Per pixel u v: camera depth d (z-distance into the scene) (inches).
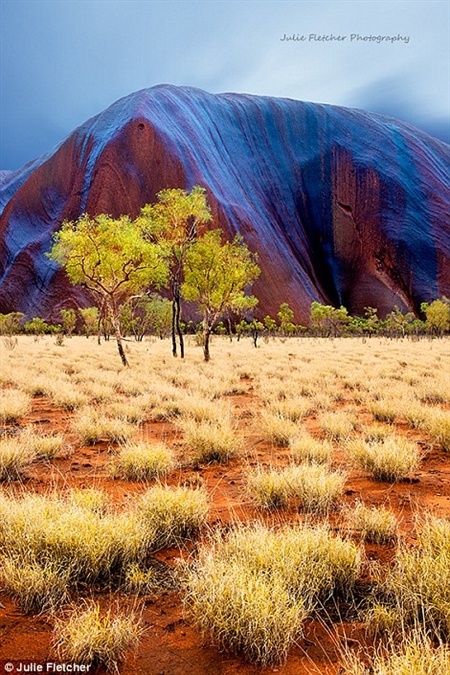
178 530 155.6
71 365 804.0
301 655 96.5
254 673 90.9
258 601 100.4
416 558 123.4
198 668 92.6
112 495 195.2
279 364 837.2
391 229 7544.3
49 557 127.0
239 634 97.3
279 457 268.5
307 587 115.0
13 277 5836.6
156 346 1598.2
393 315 4010.8
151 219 964.0
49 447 264.7
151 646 99.1
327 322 4576.8
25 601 112.2
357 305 7229.3
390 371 717.9
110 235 808.9
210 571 112.5
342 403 477.7
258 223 7322.8
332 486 186.7
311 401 464.8
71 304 5374.0
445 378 617.9
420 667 82.3
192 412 373.4
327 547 128.0
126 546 134.0
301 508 184.1
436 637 102.3
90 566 126.7
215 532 158.7
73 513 145.9
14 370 653.9
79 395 440.8
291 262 7298.2
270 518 172.7
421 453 278.5
